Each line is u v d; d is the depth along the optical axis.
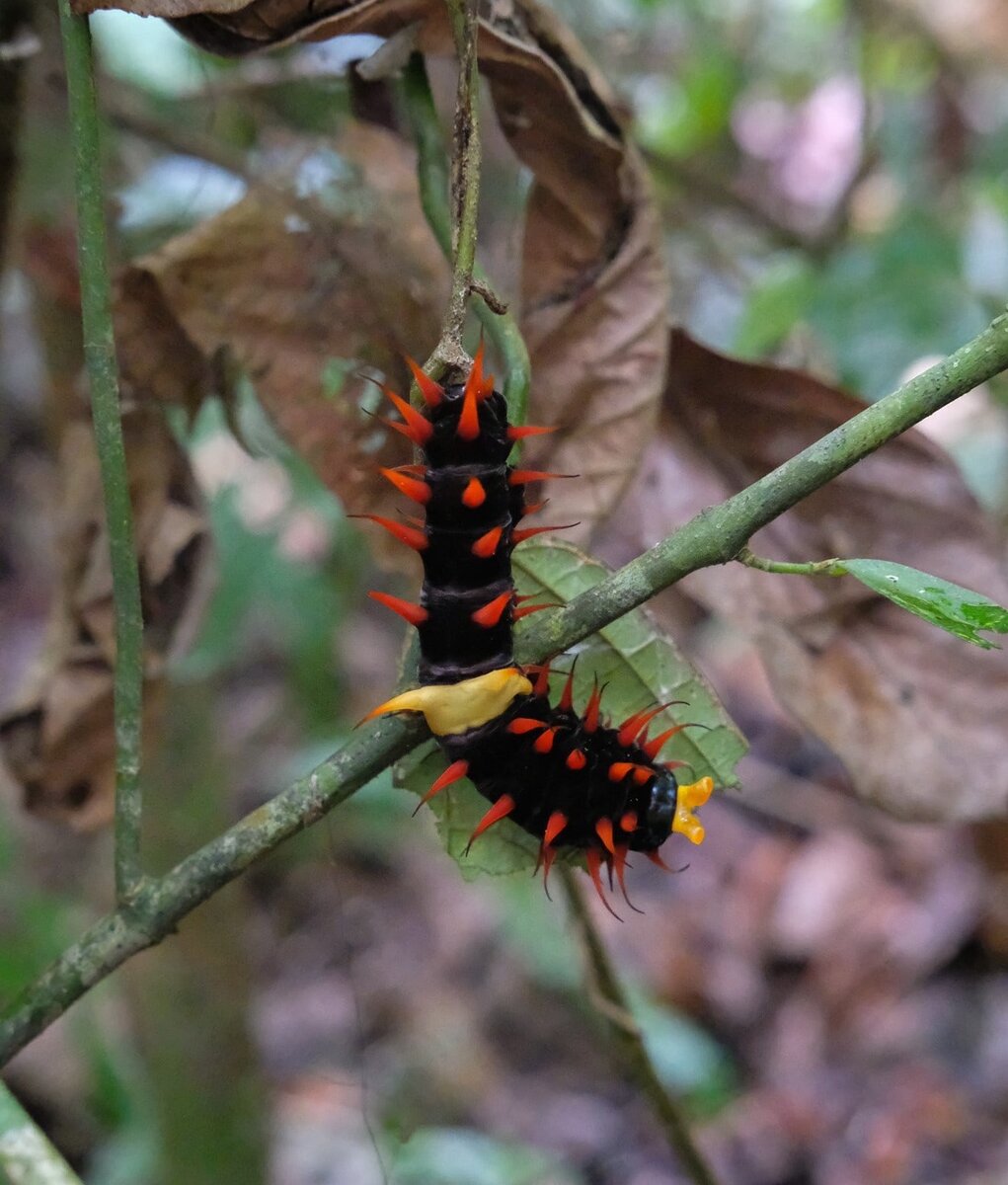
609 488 0.45
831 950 0.94
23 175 0.49
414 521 0.38
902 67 0.84
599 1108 0.86
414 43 0.42
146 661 0.49
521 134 0.44
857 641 0.47
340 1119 0.82
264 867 0.98
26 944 0.69
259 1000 0.91
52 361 0.51
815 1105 0.86
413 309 0.46
